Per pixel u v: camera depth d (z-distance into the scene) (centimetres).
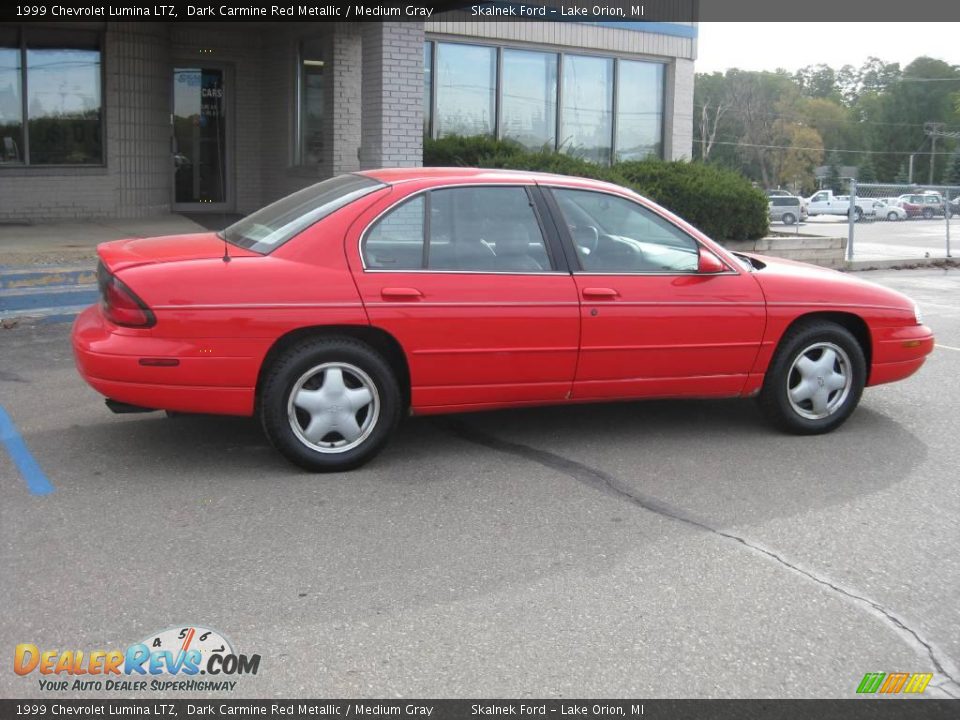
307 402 528
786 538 468
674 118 1861
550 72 1722
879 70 12712
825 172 4834
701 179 1505
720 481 545
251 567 425
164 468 544
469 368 550
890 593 415
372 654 357
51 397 678
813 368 622
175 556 433
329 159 1431
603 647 365
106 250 557
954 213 4431
